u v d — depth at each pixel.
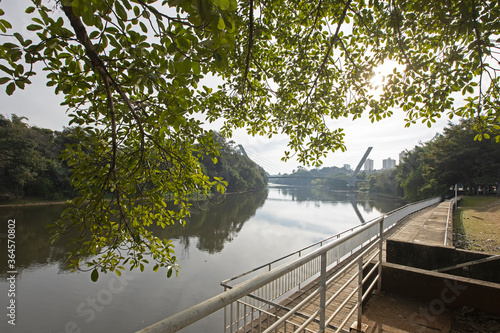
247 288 1.13
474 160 29.77
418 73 3.68
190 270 12.03
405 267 3.35
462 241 10.24
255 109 5.22
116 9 1.49
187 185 2.80
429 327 2.63
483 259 4.36
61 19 1.71
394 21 3.54
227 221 27.44
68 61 2.07
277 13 4.56
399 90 4.16
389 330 2.60
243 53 4.20
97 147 2.25
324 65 4.21
